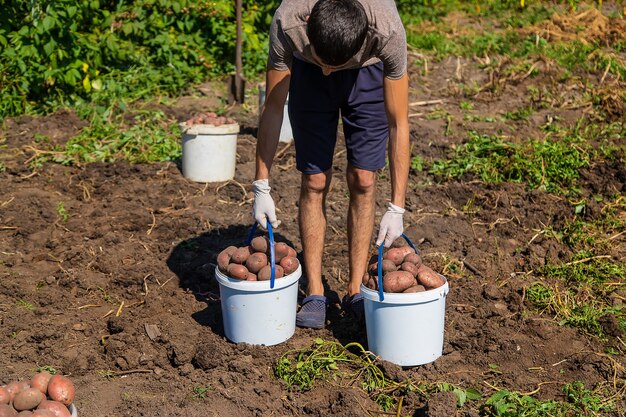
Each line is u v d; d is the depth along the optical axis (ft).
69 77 27.09
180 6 30.91
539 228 20.15
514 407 12.91
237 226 20.16
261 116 14.42
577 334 15.62
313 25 12.03
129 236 19.53
